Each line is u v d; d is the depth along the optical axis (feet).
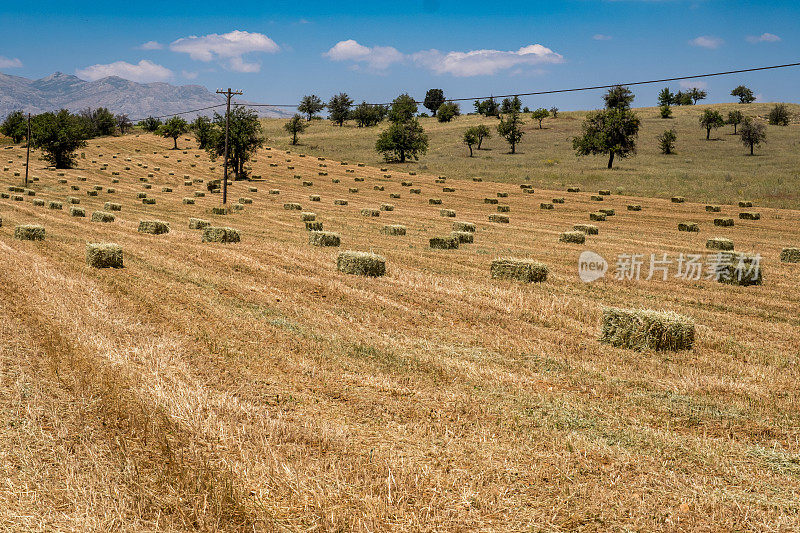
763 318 46.42
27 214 116.26
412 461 21.02
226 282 54.13
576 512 18.08
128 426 22.98
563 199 171.12
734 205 162.40
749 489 19.76
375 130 488.44
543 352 35.55
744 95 581.94
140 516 17.29
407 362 32.63
